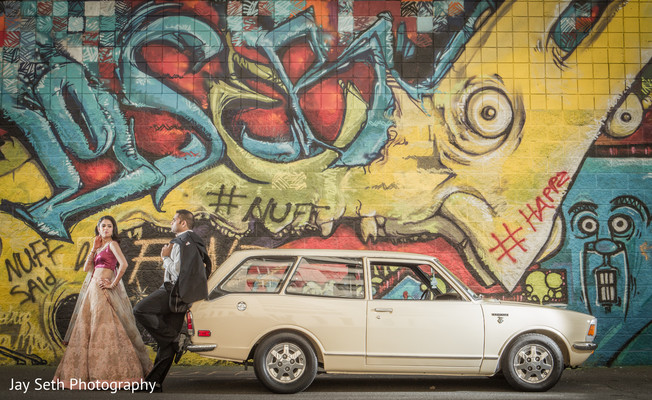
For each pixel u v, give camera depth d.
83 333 8.67
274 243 11.14
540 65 11.42
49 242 11.15
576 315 8.73
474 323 8.44
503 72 11.41
